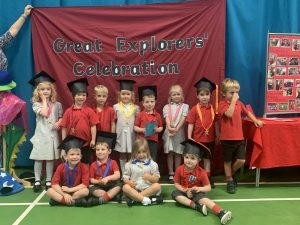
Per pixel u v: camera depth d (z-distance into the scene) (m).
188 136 3.96
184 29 4.27
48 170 3.91
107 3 4.37
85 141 3.63
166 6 4.24
